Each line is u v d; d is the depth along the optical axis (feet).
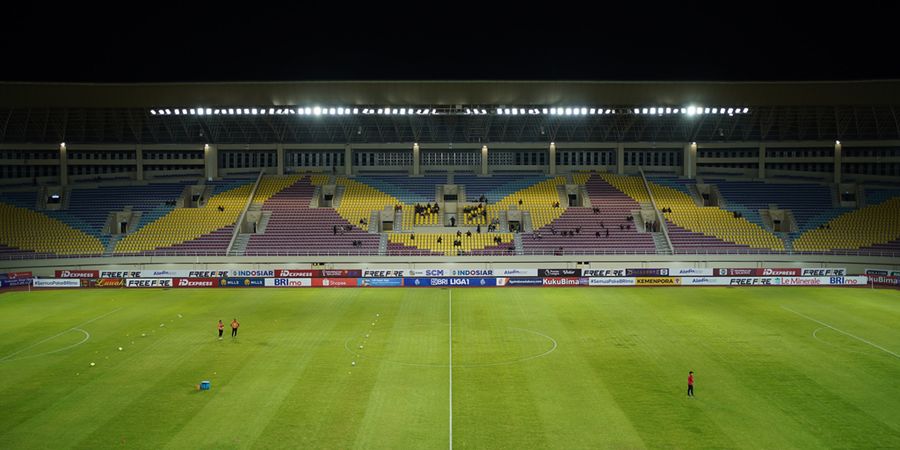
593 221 311.47
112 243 290.35
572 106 311.06
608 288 253.03
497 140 349.41
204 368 144.05
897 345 162.61
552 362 148.25
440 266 281.33
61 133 327.26
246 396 125.70
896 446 102.42
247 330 180.45
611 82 300.81
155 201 321.73
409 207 322.55
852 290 246.88
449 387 130.93
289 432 108.58
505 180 343.87
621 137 347.36
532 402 122.21
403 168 355.36
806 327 182.80
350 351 157.89
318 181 341.21
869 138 328.29
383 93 305.32
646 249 290.15
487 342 166.40
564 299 228.84
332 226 307.37
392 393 127.34
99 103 307.78
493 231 305.73
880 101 302.25
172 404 121.49
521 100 308.40
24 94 300.81
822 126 330.75
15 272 262.06
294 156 355.56
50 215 305.94
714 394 126.31
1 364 147.43
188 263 279.08
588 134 347.56
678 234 299.58
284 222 309.83
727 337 171.22
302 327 184.14
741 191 330.75
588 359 150.71
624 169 352.90
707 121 338.95
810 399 123.44
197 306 216.95
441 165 355.97
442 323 189.16
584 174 346.74
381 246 292.81
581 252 287.07
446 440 105.29
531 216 315.17
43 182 329.72
